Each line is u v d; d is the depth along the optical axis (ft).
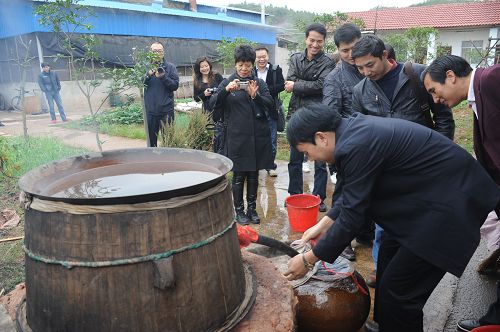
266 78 16.71
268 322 6.02
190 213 5.23
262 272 7.30
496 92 6.93
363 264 11.20
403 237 6.76
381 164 6.32
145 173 6.73
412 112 9.43
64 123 36.99
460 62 7.48
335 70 11.98
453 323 8.90
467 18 73.97
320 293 7.86
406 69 9.32
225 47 38.11
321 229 8.23
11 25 42.91
